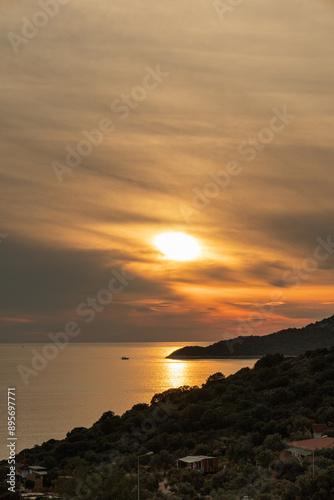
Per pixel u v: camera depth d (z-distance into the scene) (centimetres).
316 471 5847
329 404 10825
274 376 13550
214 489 7238
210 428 11300
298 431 9562
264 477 6931
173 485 7712
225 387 13788
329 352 14238
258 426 10438
